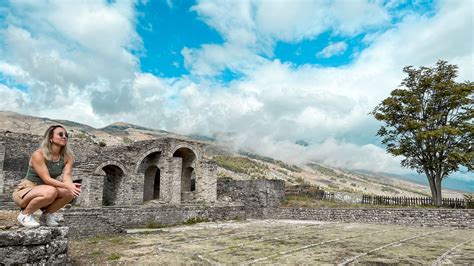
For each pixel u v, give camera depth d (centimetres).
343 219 3184
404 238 2003
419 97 3506
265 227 2664
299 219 3425
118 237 2136
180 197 3612
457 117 3353
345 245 1738
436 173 3362
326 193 3909
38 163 798
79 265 1337
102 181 3075
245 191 3841
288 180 18525
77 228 2112
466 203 3161
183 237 2098
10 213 1047
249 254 1505
